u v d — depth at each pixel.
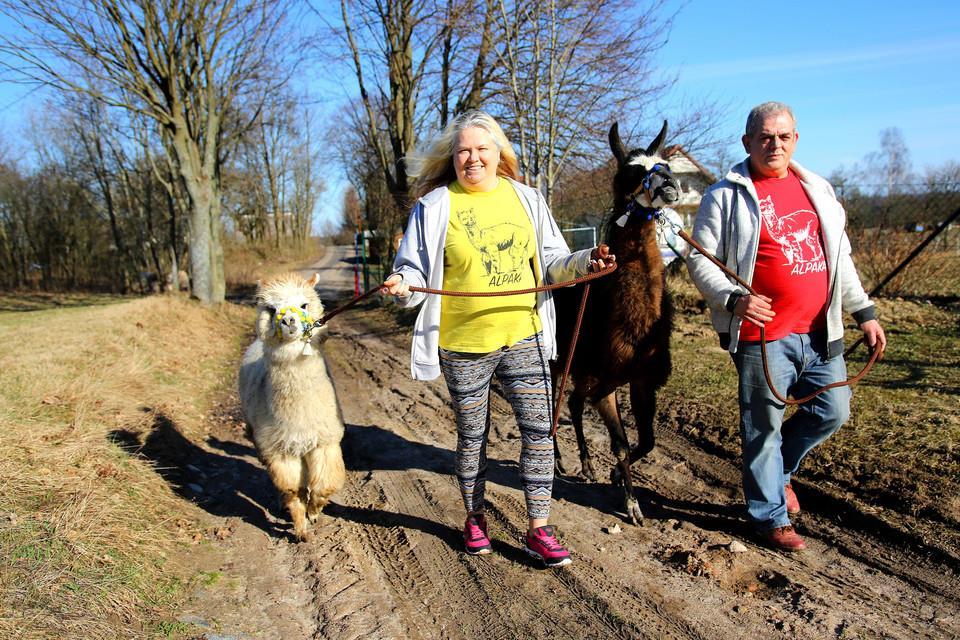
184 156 18.25
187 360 9.77
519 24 9.76
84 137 28.56
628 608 3.16
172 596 3.29
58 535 3.39
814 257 3.50
